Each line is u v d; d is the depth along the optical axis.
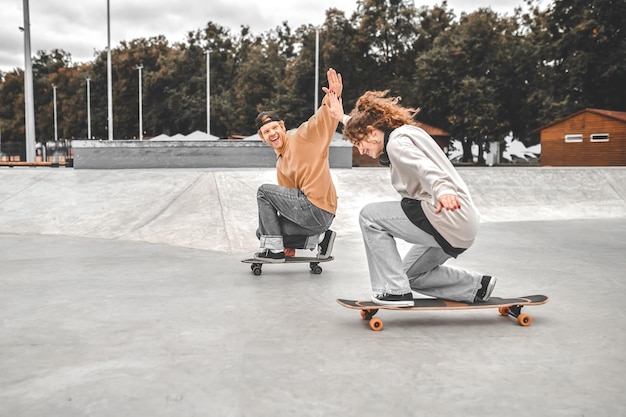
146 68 71.38
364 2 48.25
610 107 35.56
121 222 7.99
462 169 12.02
